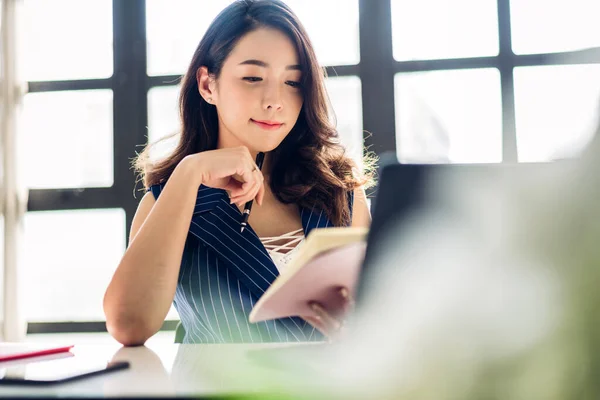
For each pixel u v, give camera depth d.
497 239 0.51
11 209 3.14
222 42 1.60
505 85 2.96
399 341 0.51
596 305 0.44
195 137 1.73
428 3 3.04
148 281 1.26
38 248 3.21
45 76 3.23
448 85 3.03
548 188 0.49
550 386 0.45
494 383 0.47
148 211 1.60
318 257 0.79
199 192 1.57
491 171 0.58
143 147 3.14
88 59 3.22
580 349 0.44
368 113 3.04
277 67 1.58
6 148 3.14
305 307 0.95
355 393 0.53
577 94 2.89
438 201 0.57
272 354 0.87
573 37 2.92
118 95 3.16
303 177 1.67
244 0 1.62
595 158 0.46
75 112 3.21
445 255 0.53
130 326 1.23
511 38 2.97
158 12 3.18
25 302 3.17
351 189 1.72
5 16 3.17
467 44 3.02
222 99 1.61
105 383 0.76
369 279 0.58
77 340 3.15
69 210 3.18
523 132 2.96
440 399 0.49
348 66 3.06
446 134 3.03
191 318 1.54
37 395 0.69
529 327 0.47
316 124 1.67
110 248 3.18
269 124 1.58
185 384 0.74
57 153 3.22
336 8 3.08
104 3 3.22
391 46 3.04
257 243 1.51
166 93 3.17
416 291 0.53
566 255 0.46
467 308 0.49
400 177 0.60
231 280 1.50
